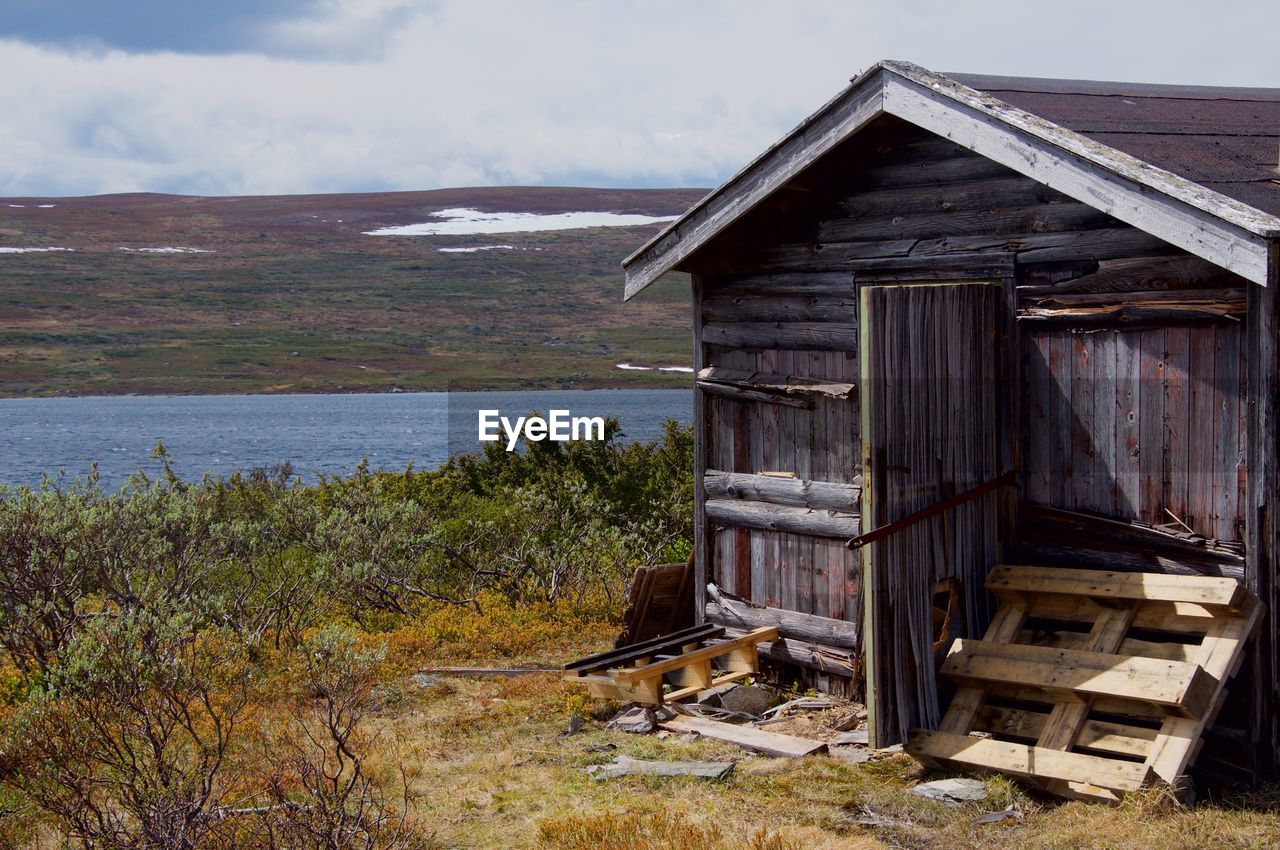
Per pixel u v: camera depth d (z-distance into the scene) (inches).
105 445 3415.4
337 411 6314.0
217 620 432.1
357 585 500.1
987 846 221.1
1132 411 272.1
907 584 270.8
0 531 362.3
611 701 339.9
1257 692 250.2
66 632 370.0
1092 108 318.7
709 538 373.7
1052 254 284.7
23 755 270.1
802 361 344.8
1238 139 309.0
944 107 283.4
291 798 248.2
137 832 228.7
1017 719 265.9
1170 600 250.7
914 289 273.3
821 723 314.3
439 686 370.6
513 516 586.6
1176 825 220.7
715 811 246.8
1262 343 246.2
